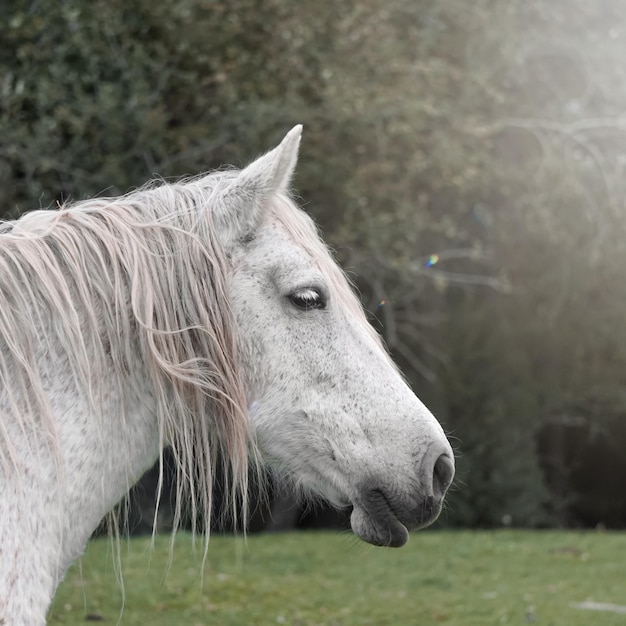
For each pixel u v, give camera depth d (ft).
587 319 58.59
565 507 63.41
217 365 9.75
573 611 26.55
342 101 39.37
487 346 56.24
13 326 9.04
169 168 39.22
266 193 9.98
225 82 39.52
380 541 10.06
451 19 46.68
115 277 9.58
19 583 8.44
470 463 54.19
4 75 36.78
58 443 8.93
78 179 37.47
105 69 38.73
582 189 51.60
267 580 30.07
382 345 10.93
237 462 9.77
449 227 43.50
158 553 32.32
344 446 10.06
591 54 53.06
